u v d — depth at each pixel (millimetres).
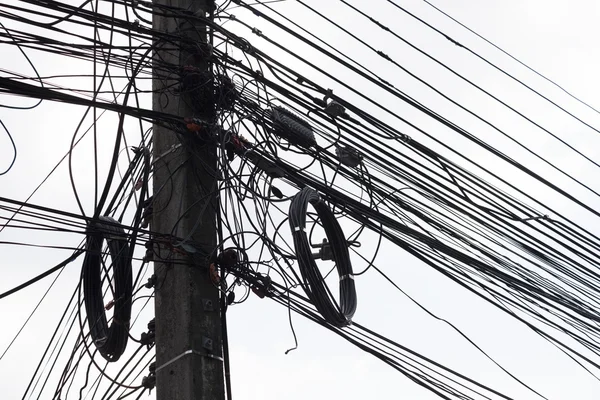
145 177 9758
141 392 9539
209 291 9109
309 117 10750
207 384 8672
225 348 9227
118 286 9508
